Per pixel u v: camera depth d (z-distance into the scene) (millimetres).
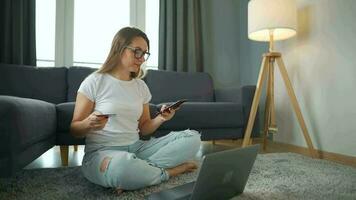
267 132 2361
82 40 2875
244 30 3203
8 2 2430
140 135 1621
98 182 1150
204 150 2338
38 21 2711
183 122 2049
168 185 1218
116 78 1327
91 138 1264
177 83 2705
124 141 1286
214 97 2812
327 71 2037
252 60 3043
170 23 2883
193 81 2773
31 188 1201
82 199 1066
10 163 945
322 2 2088
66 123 1705
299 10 2314
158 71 2695
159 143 1339
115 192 1137
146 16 3055
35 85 2295
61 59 2764
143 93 1460
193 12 2996
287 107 2432
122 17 2988
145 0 3029
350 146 1859
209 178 886
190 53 2959
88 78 1305
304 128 2021
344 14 1908
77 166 1632
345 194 1140
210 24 3174
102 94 1280
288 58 2438
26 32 2525
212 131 2172
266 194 1129
